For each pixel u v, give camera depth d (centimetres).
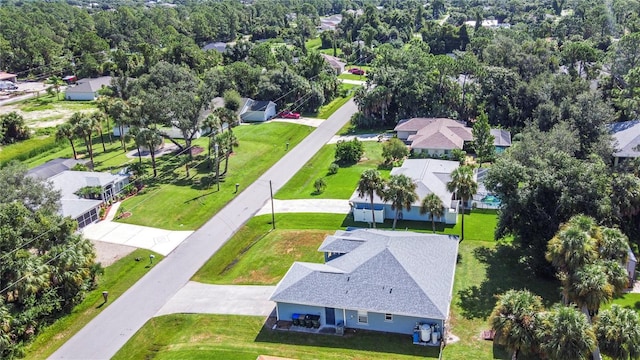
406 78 9962
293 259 5438
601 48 13875
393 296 4128
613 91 9194
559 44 14488
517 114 9512
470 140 8662
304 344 4075
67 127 8219
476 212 6375
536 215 4822
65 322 4603
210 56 15175
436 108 9806
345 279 4338
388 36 18712
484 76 9825
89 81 13688
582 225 4141
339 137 9775
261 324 4375
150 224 6444
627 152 6862
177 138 9769
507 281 4847
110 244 5950
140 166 7912
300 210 6681
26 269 4372
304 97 11350
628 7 16138
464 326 4212
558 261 3903
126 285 5144
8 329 4091
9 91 14675
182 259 5603
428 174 6688
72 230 5025
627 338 3138
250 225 6353
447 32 16375
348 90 13175
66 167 7900
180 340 4262
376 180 5691
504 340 3256
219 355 3997
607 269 3753
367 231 5162
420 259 4547
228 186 7588
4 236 4497
